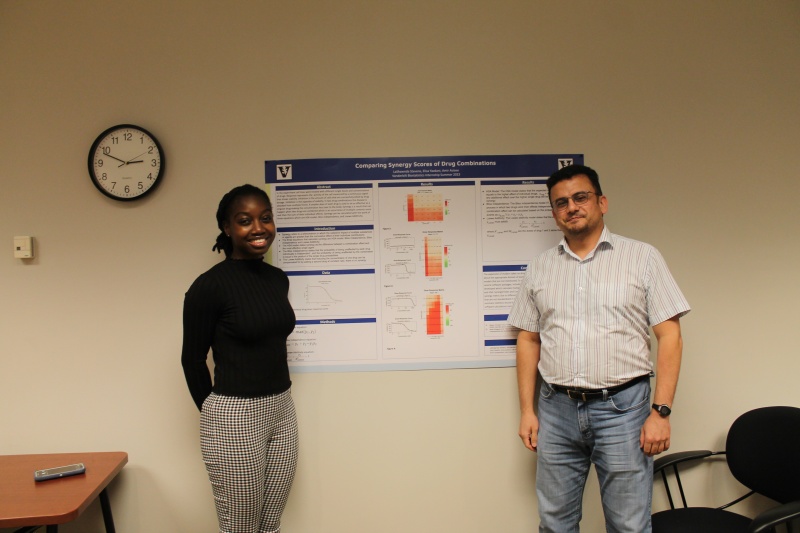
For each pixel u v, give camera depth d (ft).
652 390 5.78
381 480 5.74
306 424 5.72
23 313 5.63
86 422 5.63
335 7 5.70
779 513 3.84
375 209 5.73
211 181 5.65
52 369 5.63
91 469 5.04
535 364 5.23
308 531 5.71
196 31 5.64
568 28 5.79
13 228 5.62
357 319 5.73
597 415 4.54
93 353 5.65
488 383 5.79
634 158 5.81
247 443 4.36
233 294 4.44
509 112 5.78
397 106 5.73
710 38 5.82
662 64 5.82
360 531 5.73
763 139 5.84
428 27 5.74
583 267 4.71
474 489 5.79
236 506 4.43
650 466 4.56
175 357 5.66
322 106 5.70
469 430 5.78
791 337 5.83
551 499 4.90
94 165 5.53
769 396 5.83
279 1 5.68
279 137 5.68
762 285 5.84
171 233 5.65
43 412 5.63
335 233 5.71
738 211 5.85
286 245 5.70
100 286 5.65
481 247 5.78
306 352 5.71
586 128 5.79
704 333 5.83
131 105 5.62
